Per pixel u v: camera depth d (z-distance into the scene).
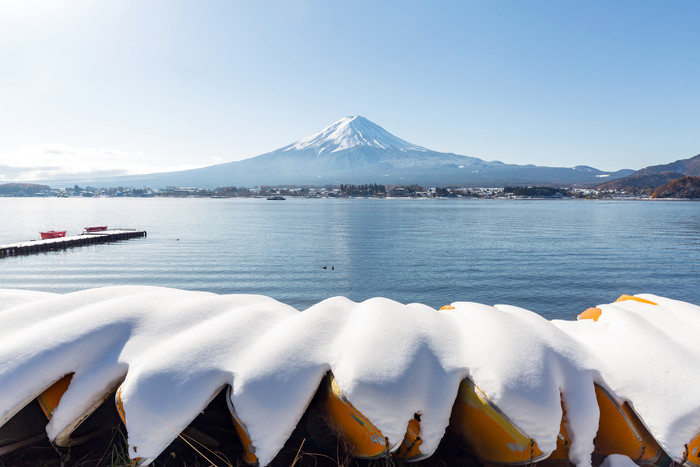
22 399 2.12
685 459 2.07
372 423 2.07
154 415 2.05
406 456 2.21
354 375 2.12
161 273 34.03
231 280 31.53
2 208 174.50
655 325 2.70
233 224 88.38
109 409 2.38
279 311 2.88
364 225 85.12
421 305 2.94
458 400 2.29
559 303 24.59
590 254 44.03
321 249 49.09
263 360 2.22
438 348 2.37
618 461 2.31
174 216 118.94
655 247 49.66
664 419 2.13
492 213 132.25
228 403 2.15
